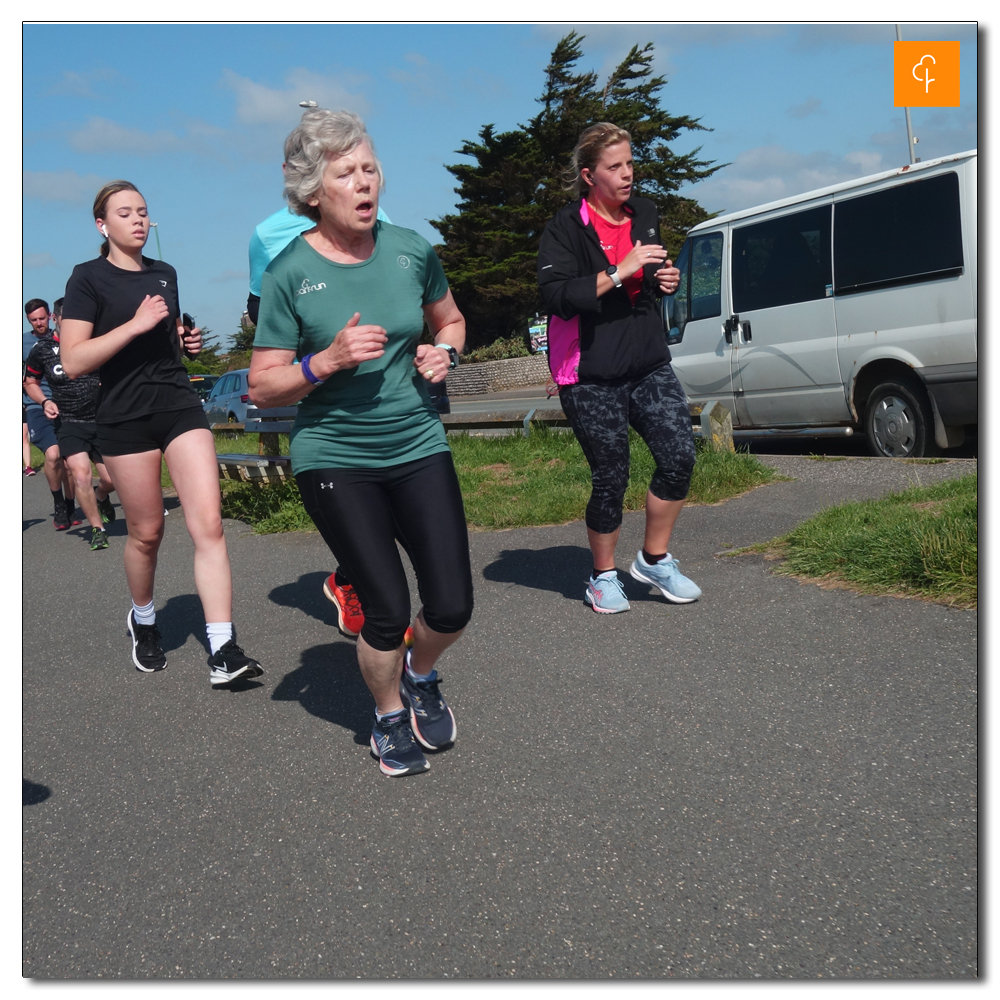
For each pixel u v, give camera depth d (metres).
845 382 8.96
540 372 38.50
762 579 4.85
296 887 2.51
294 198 2.91
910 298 8.34
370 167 2.88
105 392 4.26
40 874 2.70
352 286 2.97
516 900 2.35
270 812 2.96
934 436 8.38
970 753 2.88
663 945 2.13
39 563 7.88
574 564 5.67
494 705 3.59
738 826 2.59
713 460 7.65
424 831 2.73
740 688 3.52
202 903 2.48
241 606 5.60
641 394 4.55
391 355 3.01
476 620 4.71
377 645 3.01
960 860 2.35
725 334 10.04
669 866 2.44
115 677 4.53
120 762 3.47
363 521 2.98
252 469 8.59
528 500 7.34
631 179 4.35
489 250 41.81
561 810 2.77
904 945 2.07
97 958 2.28
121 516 10.27
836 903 2.23
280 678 4.25
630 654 4.00
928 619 3.98
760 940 2.12
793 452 10.45
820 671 3.59
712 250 10.23
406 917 2.33
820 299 9.10
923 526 4.60
